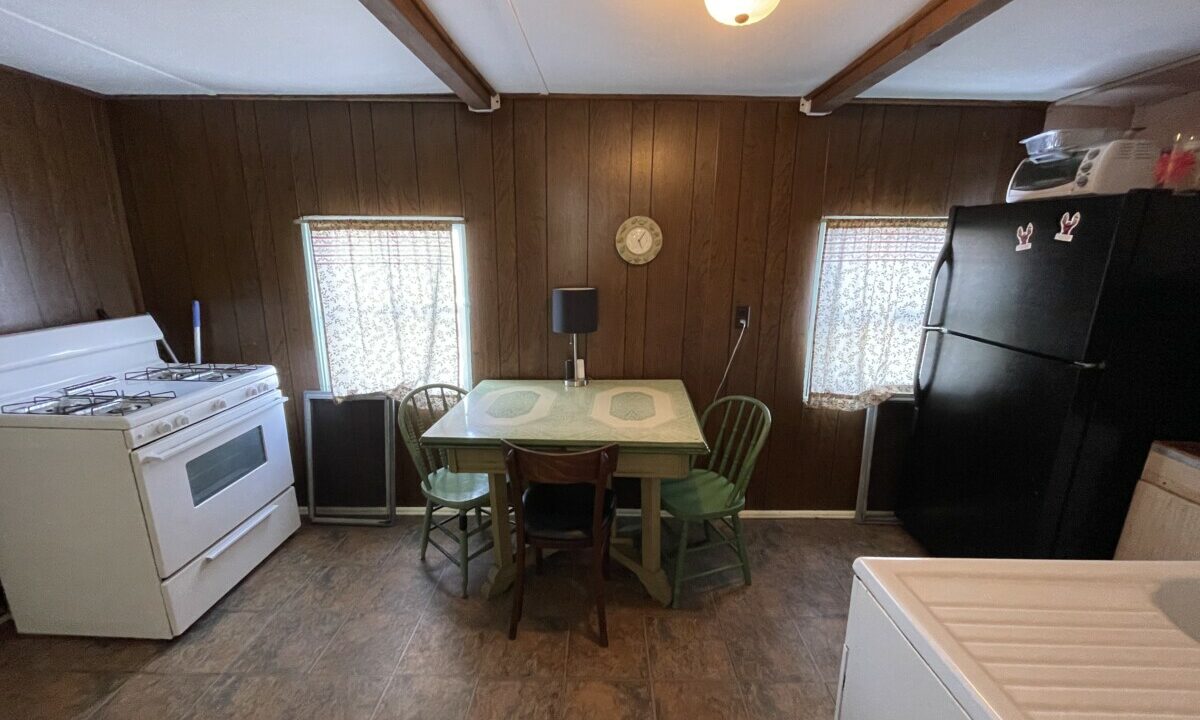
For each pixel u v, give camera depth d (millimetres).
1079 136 1845
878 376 2506
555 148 2344
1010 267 1825
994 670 724
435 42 1579
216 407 2023
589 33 1643
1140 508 1591
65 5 1452
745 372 2584
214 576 2014
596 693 1652
